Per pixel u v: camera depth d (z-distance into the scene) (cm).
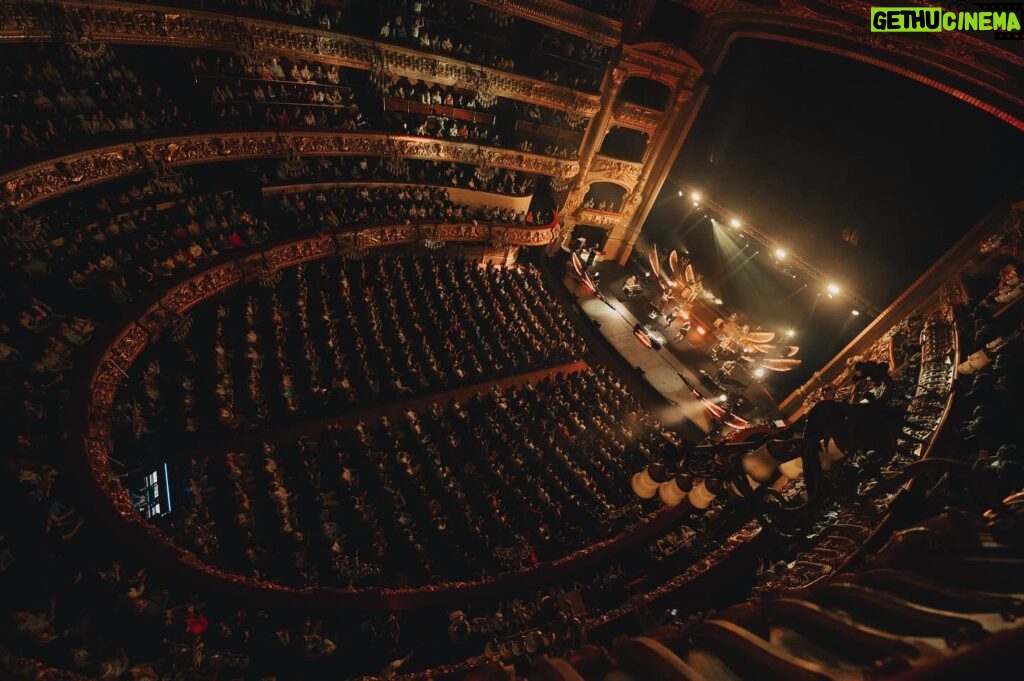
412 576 1548
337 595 1345
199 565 1271
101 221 1853
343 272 2597
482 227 3198
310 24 2361
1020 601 268
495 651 1291
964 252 2602
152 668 1095
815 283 3556
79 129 1780
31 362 1446
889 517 1091
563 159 3519
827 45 3047
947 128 2723
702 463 648
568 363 3038
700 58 3622
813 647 318
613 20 3284
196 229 2098
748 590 1574
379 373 2298
